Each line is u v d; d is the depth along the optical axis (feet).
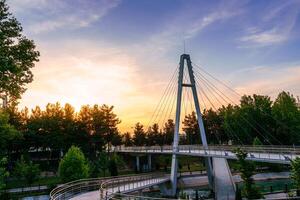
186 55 239.91
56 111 325.62
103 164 270.05
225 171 199.11
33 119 322.55
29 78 68.90
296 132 299.58
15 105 73.41
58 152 347.97
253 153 154.10
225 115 362.53
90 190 136.46
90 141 330.54
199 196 191.93
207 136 428.97
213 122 422.82
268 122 322.75
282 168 273.75
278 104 321.52
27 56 65.36
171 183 214.90
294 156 131.95
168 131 451.53
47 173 291.17
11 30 62.64
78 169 191.93
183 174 268.62
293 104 312.09
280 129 304.50
